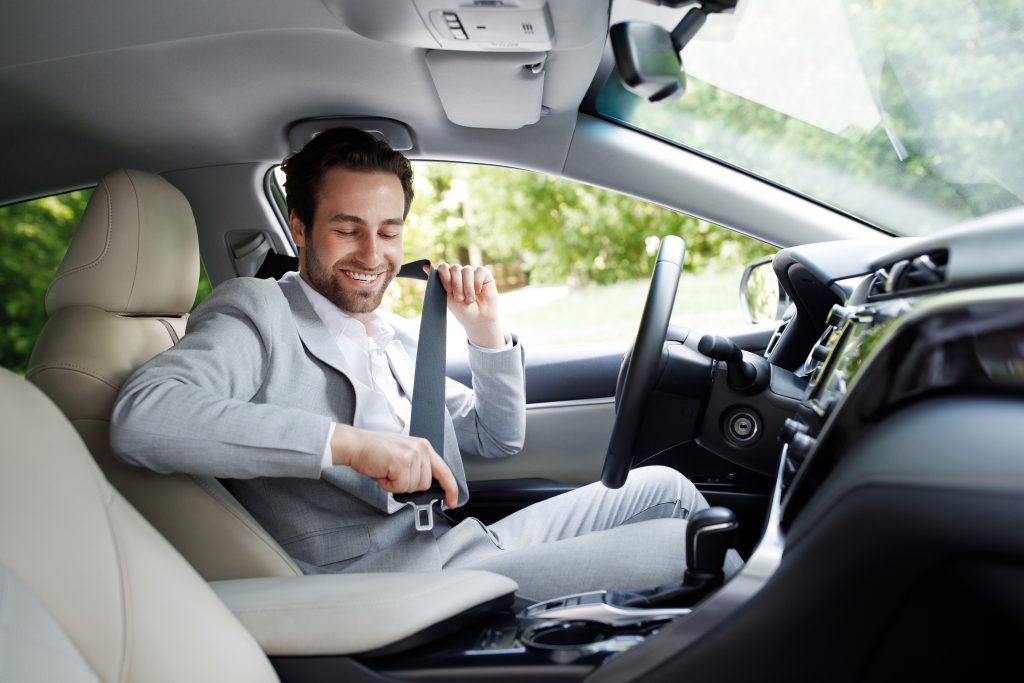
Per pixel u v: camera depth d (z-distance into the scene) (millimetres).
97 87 1496
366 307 1504
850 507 765
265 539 1211
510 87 1549
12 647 656
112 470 1194
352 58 1516
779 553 850
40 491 755
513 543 1501
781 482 1095
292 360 1355
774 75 2027
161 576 844
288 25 1390
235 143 1775
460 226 5879
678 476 1581
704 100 1883
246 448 1129
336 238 1449
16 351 4418
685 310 3545
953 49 2020
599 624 958
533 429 1993
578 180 1913
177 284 1447
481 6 1240
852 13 2076
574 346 2062
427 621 963
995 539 717
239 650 875
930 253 1076
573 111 1750
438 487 1255
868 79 2027
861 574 776
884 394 806
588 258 5832
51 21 1291
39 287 4352
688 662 838
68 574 743
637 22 1093
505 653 935
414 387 1498
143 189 1400
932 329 774
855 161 1921
